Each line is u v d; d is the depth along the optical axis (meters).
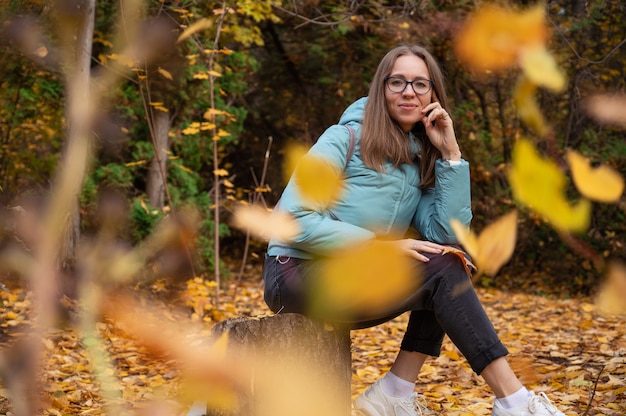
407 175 2.14
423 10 7.52
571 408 3.22
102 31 4.83
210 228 7.50
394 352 4.93
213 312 5.80
